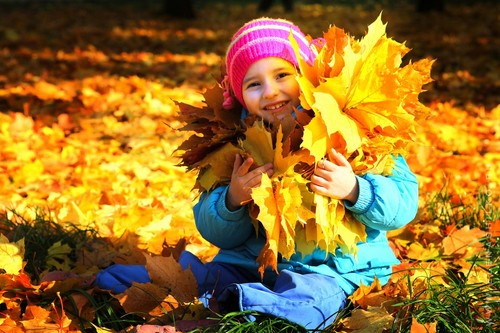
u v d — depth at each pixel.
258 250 2.96
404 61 11.16
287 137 2.76
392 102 2.63
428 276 3.18
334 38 2.87
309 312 2.68
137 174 5.14
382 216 2.76
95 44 13.38
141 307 2.89
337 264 2.87
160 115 7.12
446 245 3.55
